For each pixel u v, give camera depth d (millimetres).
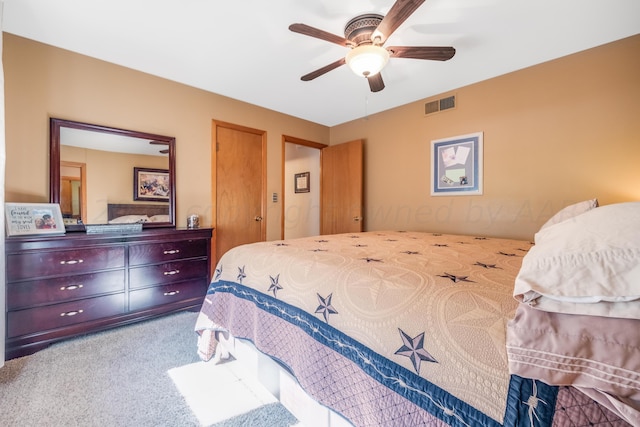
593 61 2256
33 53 2125
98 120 2412
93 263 2092
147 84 2682
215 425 1257
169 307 2482
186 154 2949
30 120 2111
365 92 3137
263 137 3627
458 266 1205
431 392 704
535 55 2377
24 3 1755
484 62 2484
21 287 1819
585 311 540
